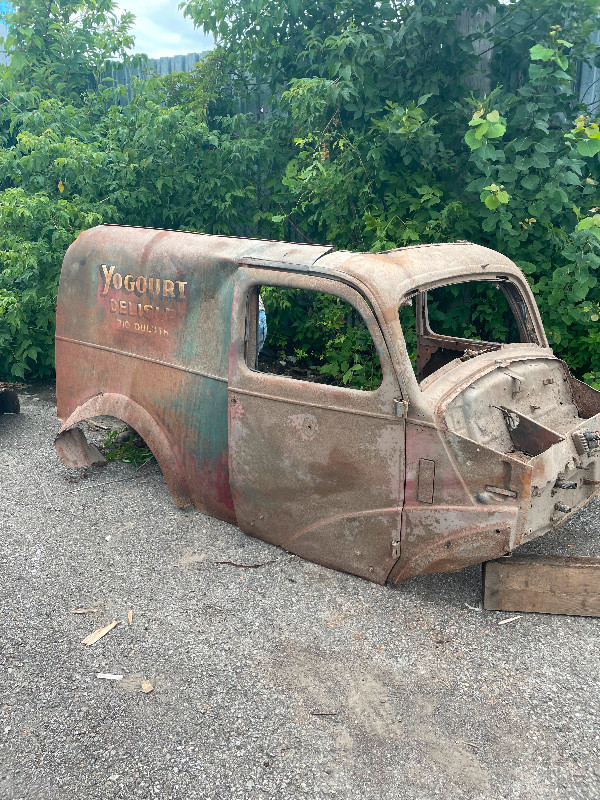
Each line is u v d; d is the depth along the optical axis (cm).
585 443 357
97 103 823
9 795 251
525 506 323
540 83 567
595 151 541
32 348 696
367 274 340
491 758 266
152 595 370
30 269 670
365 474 353
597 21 584
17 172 695
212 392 409
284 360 737
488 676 309
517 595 352
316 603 360
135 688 303
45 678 309
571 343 600
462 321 620
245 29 703
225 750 270
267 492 394
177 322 423
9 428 610
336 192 633
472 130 552
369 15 626
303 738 275
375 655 323
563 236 580
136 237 458
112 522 445
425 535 343
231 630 341
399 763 264
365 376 614
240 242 410
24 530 434
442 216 586
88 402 485
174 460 441
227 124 738
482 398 356
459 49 601
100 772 261
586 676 309
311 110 618
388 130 581
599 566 349
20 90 796
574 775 258
